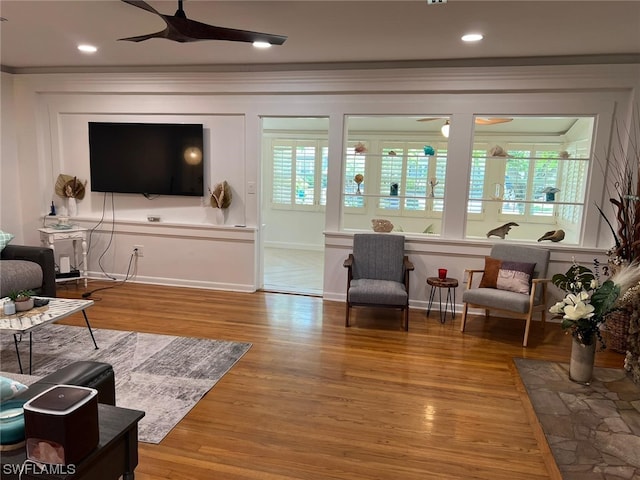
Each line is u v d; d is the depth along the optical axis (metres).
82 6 2.84
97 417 1.23
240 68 4.42
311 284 5.30
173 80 4.59
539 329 3.87
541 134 5.98
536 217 5.99
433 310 4.38
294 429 2.30
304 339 3.53
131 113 4.81
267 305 4.39
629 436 2.25
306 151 7.30
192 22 2.39
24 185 5.08
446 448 2.18
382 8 2.74
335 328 3.79
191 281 4.99
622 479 1.93
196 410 2.46
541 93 3.88
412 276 4.39
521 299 3.47
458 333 3.75
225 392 2.66
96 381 1.74
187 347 3.31
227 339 3.49
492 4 2.63
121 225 5.02
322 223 7.46
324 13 2.85
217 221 4.84
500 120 4.32
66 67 4.73
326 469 2.00
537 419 2.40
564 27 3.00
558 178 5.41
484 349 3.42
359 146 4.59
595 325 2.75
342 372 2.97
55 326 3.66
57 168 5.07
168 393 2.63
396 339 3.59
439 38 3.32
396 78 4.09
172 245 4.97
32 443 1.13
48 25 3.24
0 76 4.72
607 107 3.78
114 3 2.78
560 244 4.08
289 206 7.53
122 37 3.52
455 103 4.07
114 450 1.35
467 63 3.92
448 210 4.24
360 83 4.19
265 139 7.40
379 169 6.78
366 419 2.41
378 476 1.97
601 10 2.68
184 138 4.70
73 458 1.14
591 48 3.49
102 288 4.83
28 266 3.84
